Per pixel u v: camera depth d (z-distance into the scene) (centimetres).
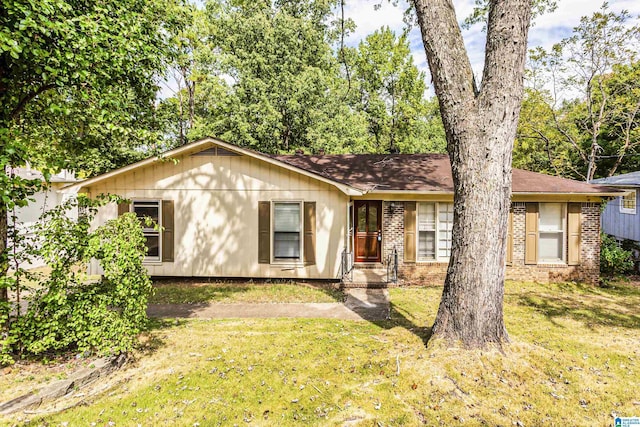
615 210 1619
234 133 2056
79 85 506
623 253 1252
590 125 2306
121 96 592
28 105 555
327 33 2327
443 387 453
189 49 2034
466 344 516
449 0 552
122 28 531
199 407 427
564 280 1106
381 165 1351
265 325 712
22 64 453
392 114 3069
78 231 505
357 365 525
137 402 434
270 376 498
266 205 1097
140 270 544
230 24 2170
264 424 398
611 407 425
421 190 1076
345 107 2470
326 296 947
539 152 2661
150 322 734
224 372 509
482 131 514
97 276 1125
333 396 450
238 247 1107
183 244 1116
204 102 2684
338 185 1027
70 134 649
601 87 2091
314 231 1089
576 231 1098
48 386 427
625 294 982
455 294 531
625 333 675
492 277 519
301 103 2172
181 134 2544
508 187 525
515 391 449
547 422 397
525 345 551
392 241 1138
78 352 523
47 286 485
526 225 1110
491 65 513
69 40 454
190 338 638
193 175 1109
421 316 770
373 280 1051
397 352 557
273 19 2294
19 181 414
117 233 520
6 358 439
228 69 2227
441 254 1137
